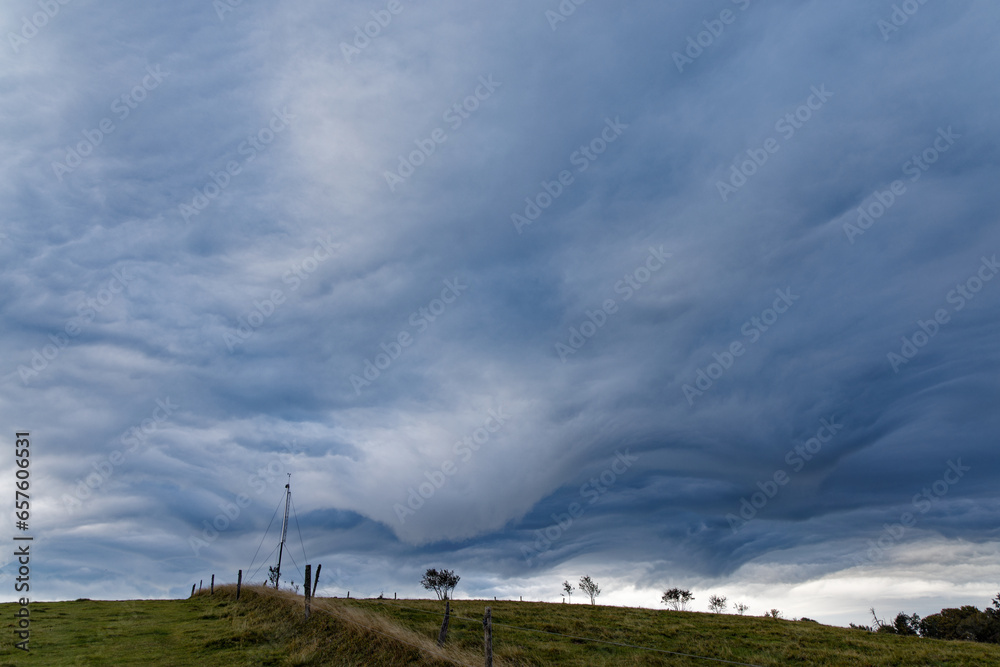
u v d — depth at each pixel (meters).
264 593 35.84
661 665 22.27
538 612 37.78
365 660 18.47
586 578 66.69
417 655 17.62
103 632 26.33
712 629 32.34
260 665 19.47
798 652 25.64
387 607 34.25
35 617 31.44
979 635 46.00
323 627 23.03
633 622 33.97
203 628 27.78
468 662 17.09
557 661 22.14
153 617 32.19
